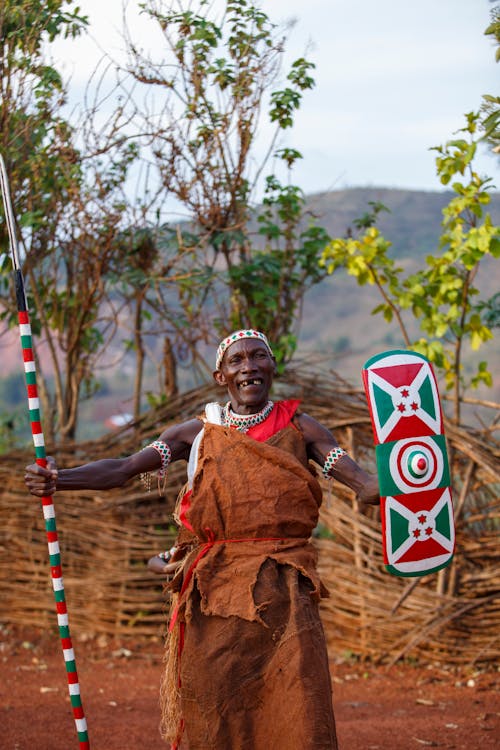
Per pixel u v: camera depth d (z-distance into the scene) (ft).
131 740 17.56
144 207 25.70
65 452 26.61
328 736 11.59
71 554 26.30
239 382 13.03
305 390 25.57
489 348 157.99
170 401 26.32
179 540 13.64
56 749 16.98
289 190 26.35
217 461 12.66
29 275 26.71
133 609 25.82
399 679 22.24
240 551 12.51
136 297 27.63
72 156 24.49
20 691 21.20
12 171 23.79
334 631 24.27
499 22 15.23
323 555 24.49
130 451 26.48
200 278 25.94
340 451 13.08
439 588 23.15
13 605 26.68
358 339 192.54
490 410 69.67
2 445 30.91
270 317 26.73
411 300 23.89
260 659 12.15
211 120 24.68
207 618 12.47
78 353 28.30
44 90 23.53
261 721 12.07
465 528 23.22
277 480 12.53
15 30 23.00
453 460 23.76
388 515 12.64
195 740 12.32
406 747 17.06
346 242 24.17
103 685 21.93
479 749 16.93
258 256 26.68
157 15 23.76
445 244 23.44
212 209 25.53
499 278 177.27
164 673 13.91
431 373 12.96
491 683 21.61
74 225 25.76
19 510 26.61
